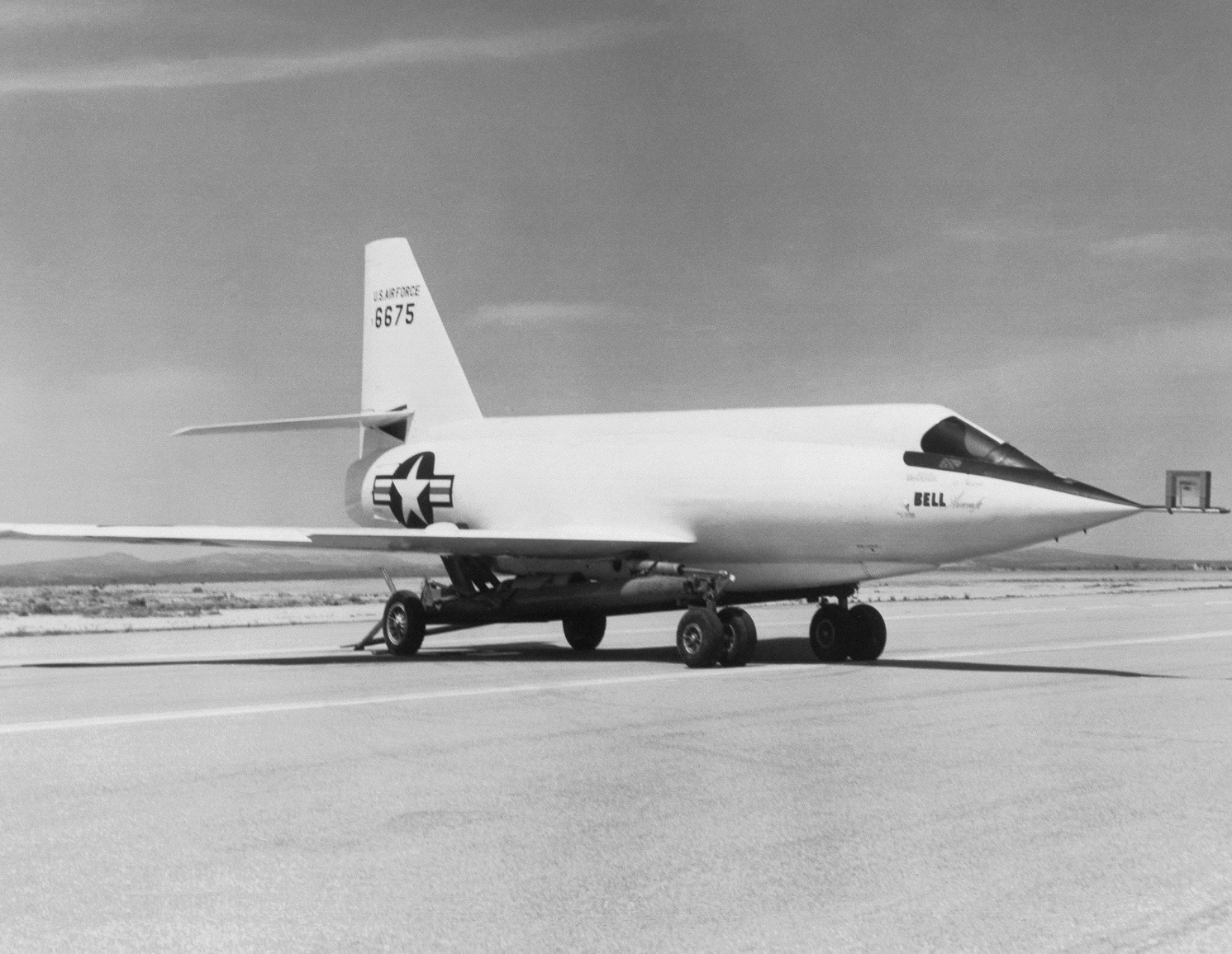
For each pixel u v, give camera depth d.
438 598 19.89
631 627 28.77
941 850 6.41
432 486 22.28
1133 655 18.83
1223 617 31.70
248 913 5.44
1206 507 14.82
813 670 16.22
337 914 5.42
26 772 8.69
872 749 9.47
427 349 24.84
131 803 7.65
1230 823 6.99
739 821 7.08
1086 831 6.80
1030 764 8.82
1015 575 129.75
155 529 18.30
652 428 20.00
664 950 4.95
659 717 11.36
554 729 10.60
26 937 5.14
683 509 18.59
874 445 17.08
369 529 18.27
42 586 85.12
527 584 19.31
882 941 5.03
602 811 7.35
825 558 17.67
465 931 5.19
